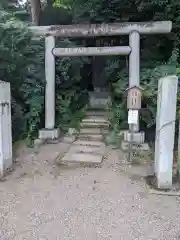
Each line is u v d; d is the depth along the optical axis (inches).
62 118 265.0
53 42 233.8
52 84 237.9
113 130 242.8
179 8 251.6
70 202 127.9
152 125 215.9
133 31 218.1
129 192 138.4
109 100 294.7
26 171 168.9
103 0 280.2
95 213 117.6
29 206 123.9
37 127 241.1
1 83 158.4
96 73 381.4
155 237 99.9
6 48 207.9
